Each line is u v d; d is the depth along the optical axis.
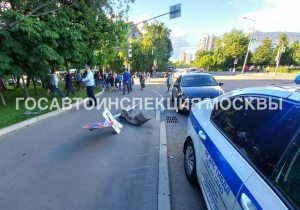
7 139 4.12
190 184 2.66
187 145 2.89
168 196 2.33
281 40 44.72
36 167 2.99
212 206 1.73
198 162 2.30
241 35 47.72
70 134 4.46
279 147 1.28
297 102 1.32
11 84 15.66
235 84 16.47
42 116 5.76
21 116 5.56
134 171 2.92
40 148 3.68
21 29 5.70
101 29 11.84
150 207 2.16
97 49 12.59
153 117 6.22
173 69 56.09
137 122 5.34
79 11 9.91
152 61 40.78
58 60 7.12
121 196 2.34
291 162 1.17
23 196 2.31
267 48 44.53
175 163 3.25
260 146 1.43
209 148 2.00
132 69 38.53
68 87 9.86
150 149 3.72
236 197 1.30
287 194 1.08
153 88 16.61
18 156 3.35
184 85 6.89
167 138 4.40
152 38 45.38
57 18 7.95
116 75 15.23
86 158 3.31
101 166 3.05
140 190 2.47
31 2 8.09
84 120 5.66
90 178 2.71
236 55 47.75
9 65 6.16
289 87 1.64
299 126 1.22
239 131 1.78
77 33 7.85
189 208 2.21
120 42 14.22
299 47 41.50
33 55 6.70
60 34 7.43
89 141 4.06
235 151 1.61
